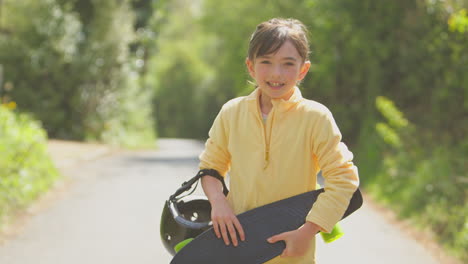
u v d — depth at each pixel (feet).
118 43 77.00
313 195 7.11
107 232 20.21
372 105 44.75
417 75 42.32
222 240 6.98
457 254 17.75
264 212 7.03
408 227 22.29
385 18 43.70
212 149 7.86
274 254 6.82
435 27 38.32
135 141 83.46
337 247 19.04
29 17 68.49
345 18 45.21
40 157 31.14
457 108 35.24
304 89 51.31
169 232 7.70
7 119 31.63
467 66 33.24
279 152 7.32
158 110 177.37
